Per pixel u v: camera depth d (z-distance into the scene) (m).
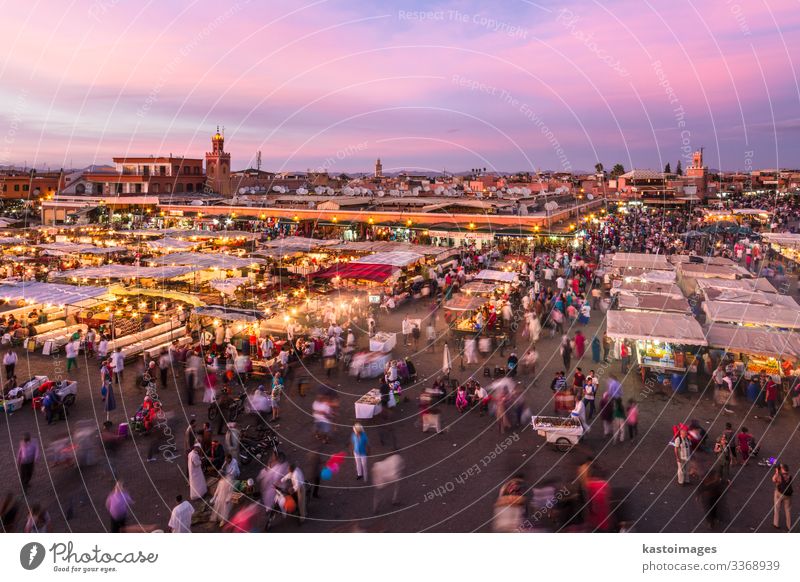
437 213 51.38
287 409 17.84
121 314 27.45
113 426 15.80
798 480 13.25
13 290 25.33
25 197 88.69
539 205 54.25
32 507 11.24
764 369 19.30
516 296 32.12
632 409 15.36
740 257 43.47
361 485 13.27
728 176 139.50
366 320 28.38
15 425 16.25
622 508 12.03
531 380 20.12
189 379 17.88
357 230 54.38
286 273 40.09
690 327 20.38
